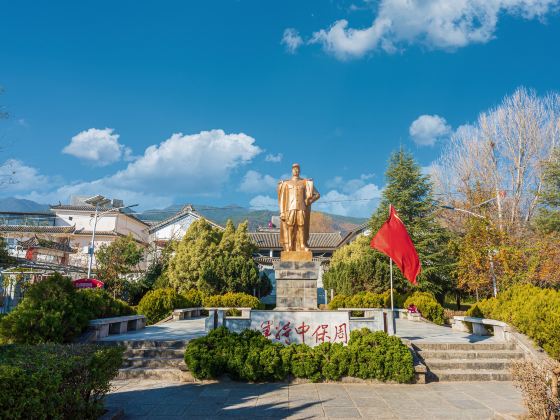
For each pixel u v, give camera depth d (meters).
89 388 5.78
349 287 24.66
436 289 25.47
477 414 6.89
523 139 28.27
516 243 20.80
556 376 5.83
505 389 8.63
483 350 10.73
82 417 5.71
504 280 19.70
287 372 8.98
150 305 18.05
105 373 6.20
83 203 44.06
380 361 8.92
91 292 12.37
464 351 10.56
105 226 38.81
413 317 18.48
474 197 25.67
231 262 25.97
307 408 7.17
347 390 8.39
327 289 31.22
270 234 41.28
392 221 12.53
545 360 8.98
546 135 27.75
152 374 9.31
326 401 7.59
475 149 30.25
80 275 28.92
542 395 5.88
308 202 13.44
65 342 10.14
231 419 6.59
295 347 9.43
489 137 29.62
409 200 27.00
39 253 29.50
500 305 12.86
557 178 25.47
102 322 11.30
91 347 6.45
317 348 9.37
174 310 18.03
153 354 10.23
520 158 28.09
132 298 26.89
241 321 10.62
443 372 9.47
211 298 22.20
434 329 14.95
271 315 10.63
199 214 39.25
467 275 21.61
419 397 7.93
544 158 27.39
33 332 9.53
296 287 12.55
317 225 77.25
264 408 7.15
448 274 25.89
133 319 13.59
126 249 26.25
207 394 8.04
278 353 9.21
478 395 8.12
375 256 26.00
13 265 20.81
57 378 4.96
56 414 4.96
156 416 6.72
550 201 25.67
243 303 22.00
